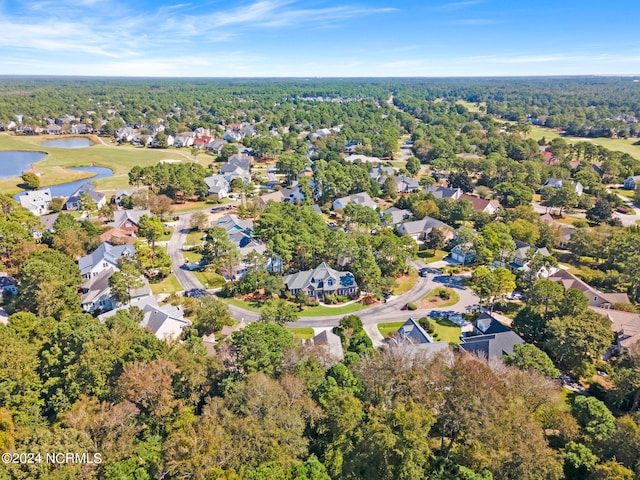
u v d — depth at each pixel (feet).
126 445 139.95
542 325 238.68
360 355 211.00
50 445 129.90
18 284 280.51
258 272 304.71
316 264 338.54
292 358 180.34
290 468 128.36
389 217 419.74
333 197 517.14
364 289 302.45
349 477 128.98
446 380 148.56
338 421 147.43
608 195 501.15
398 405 148.15
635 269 297.53
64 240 328.70
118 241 363.56
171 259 360.28
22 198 454.40
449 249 391.24
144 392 154.92
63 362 182.39
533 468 127.13
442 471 131.54
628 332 237.66
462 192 549.95
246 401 152.66
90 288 286.25
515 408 139.33
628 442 143.64
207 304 253.24
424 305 293.84
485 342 216.54
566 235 389.19
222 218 421.18
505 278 273.54
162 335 234.79
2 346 178.60
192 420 148.36
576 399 171.94
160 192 513.45
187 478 126.93
